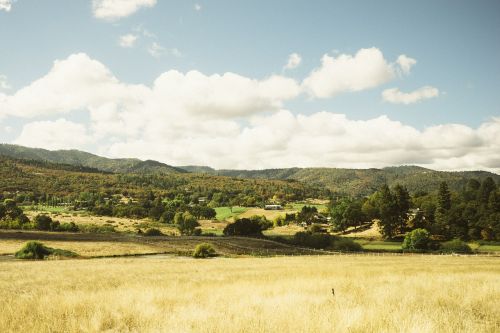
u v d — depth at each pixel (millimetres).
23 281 29188
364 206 152625
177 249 87688
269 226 169125
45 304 14039
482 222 114875
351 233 139625
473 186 194375
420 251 93000
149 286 21938
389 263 47781
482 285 19281
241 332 9172
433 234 126062
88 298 15422
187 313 11781
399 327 9148
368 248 101625
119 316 11781
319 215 186875
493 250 96750
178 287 20922
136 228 149500
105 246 86812
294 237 111812
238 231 131875
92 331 10305
